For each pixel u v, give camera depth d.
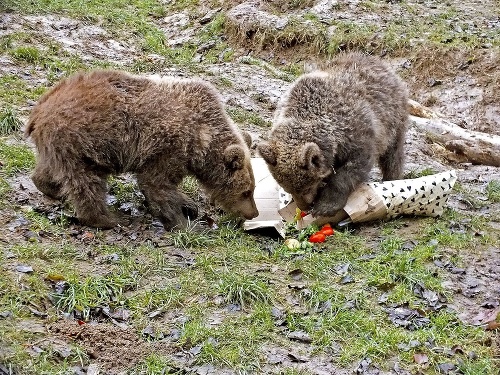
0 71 12.62
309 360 6.18
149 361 5.91
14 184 8.91
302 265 7.66
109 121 8.09
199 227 8.48
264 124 12.78
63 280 6.82
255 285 6.98
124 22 17.69
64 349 5.89
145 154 8.20
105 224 8.25
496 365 6.19
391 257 7.84
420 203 8.81
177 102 8.38
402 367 6.12
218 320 6.61
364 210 8.72
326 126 8.81
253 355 6.14
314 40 17.08
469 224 8.90
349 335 6.54
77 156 8.02
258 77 15.29
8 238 7.54
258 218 9.06
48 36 15.06
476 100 15.38
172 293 6.89
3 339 5.79
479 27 17.70
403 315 6.87
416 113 14.23
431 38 16.81
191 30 18.92
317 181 8.75
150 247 7.79
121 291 6.85
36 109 8.30
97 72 8.45
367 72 9.62
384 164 10.23
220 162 8.53
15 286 6.54
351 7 18.39
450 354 6.30
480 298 7.25
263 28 17.69
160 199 8.38
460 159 13.34
